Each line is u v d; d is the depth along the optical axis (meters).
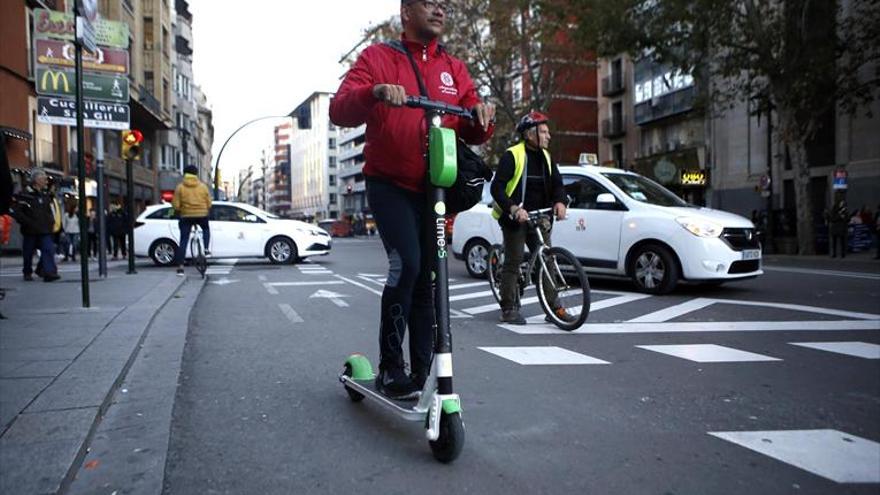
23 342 4.96
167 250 15.09
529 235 6.33
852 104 20.81
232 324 6.32
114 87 8.65
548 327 6.17
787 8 19.64
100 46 8.56
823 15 20.42
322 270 13.34
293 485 2.59
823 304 7.47
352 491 2.53
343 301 8.09
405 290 3.17
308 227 15.72
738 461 2.82
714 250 7.99
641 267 8.54
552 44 29.17
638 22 19.94
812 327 6.04
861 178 24.02
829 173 25.59
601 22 19.67
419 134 3.07
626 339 5.54
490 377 4.25
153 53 42.75
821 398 3.76
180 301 7.85
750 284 9.58
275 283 10.43
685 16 18.80
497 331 5.96
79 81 6.84
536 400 3.72
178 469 2.75
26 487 2.40
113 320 6.02
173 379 4.14
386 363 3.25
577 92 46.91
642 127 39.47
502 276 6.46
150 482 2.58
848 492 2.52
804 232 20.75
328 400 3.74
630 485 2.57
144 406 3.57
